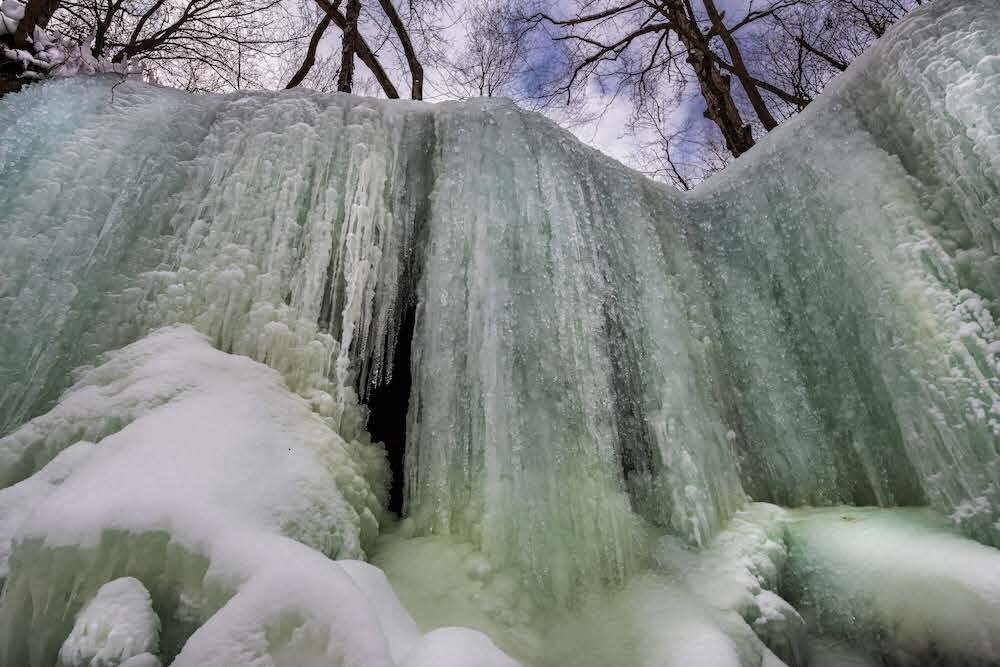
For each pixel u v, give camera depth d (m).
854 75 4.77
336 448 3.10
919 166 4.06
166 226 3.68
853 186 4.36
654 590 3.05
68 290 3.19
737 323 5.05
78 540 1.93
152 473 2.21
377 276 4.12
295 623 1.80
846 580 3.18
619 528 3.36
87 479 2.16
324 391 3.47
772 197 5.12
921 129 4.03
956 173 3.74
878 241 4.06
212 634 1.71
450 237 4.21
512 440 3.43
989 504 3.08
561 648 2.67
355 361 4.08
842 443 4.29
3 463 2.49
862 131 4.50
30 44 4.42
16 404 2.85
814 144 4.83
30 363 2.95
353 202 4.14
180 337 3.15
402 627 2.15
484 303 3.91
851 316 4.29
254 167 3.97
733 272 5.25
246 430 2.66
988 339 3.33
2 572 2.06
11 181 3.48
